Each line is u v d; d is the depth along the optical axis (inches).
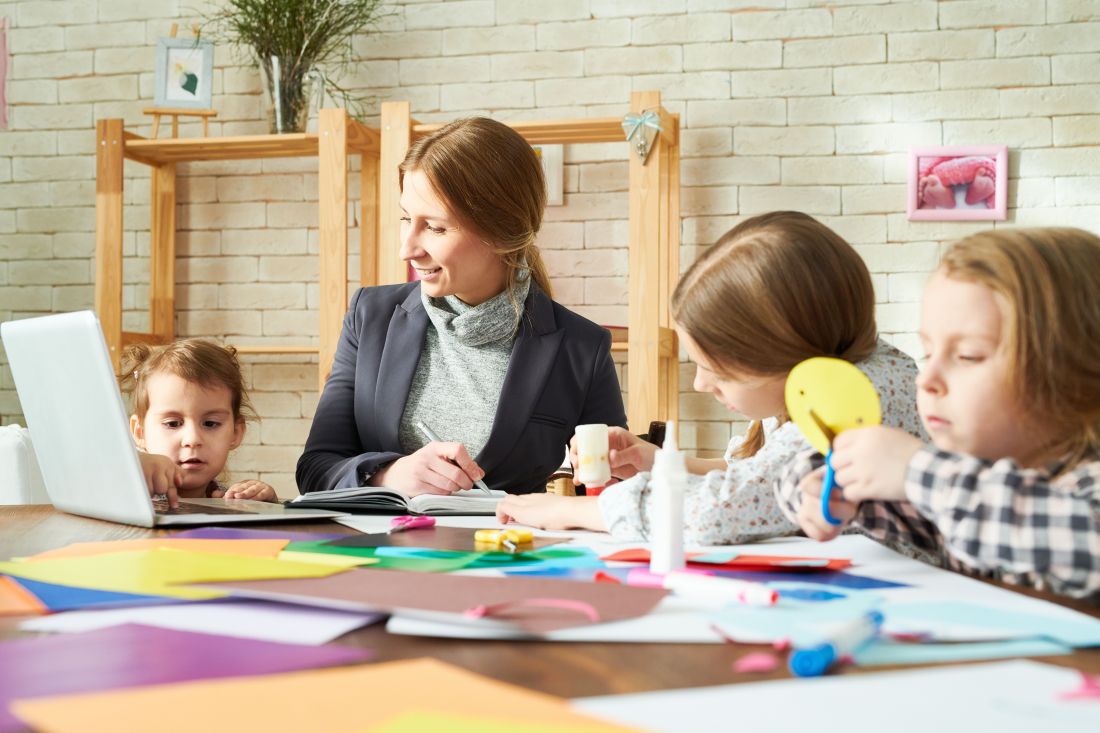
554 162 134.3
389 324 73.5
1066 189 126.0
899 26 128.9
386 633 23.7
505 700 17.7
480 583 28.5
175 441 71.3
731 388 45.9
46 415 52.1
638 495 43.3
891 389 43.3
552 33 135.0
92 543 39.7
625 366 134.4
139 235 143.0
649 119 115.1
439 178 65.9
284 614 25.3
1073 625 23.8
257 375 141.4
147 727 16.3
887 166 129.0
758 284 43.4
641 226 115.7
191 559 32.7
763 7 131.0
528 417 69.6
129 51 144.3
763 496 41.9
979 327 30.5
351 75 138.4
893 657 21.4
